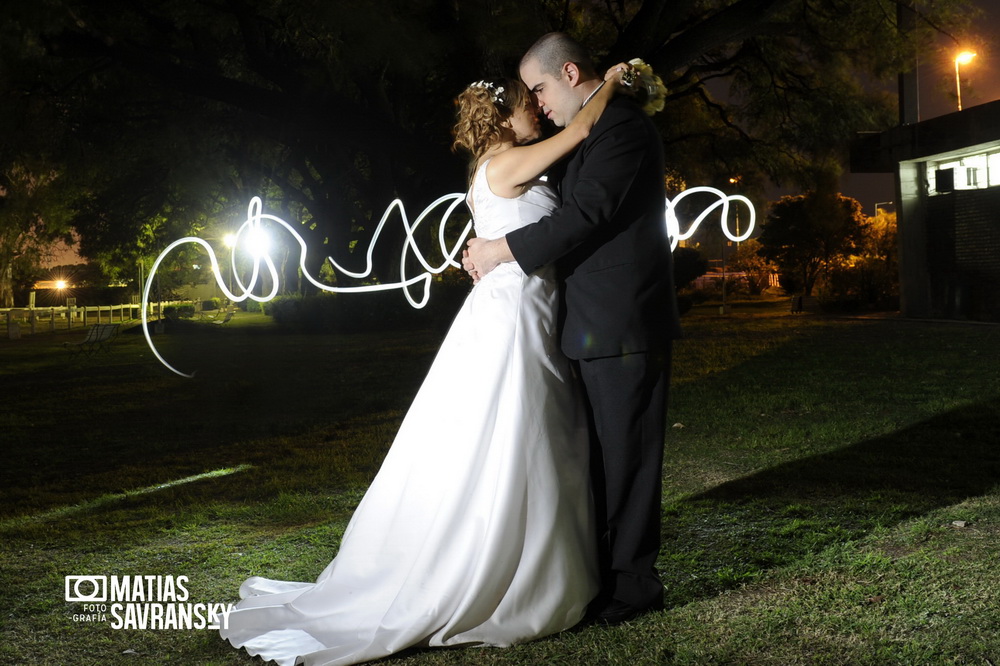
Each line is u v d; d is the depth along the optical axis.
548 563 3.17
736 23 20.67
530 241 3.22
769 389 9.89
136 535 4.90
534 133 3.58
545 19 15.54
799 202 46.66
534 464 3.21
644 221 3.33
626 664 2.93
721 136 32.31
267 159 36.25
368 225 31.47
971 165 21.78
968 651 2.88
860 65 25.50
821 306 29.61
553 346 3.37
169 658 3.20
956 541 4.03
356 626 3.25
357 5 15.16
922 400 8.61
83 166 27.66
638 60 3.45
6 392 14.02
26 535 4.99
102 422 10.16
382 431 8.45
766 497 5.10
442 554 3.18
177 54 21.17
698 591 3.60
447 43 15.23
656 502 3.35
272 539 4.71
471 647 3.13
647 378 3.31
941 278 23.03
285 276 42.44
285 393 12.16
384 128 21.38
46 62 19.66
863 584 3.53
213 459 7.43
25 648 3.32
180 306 44.56
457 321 3.47
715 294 49.16
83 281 76.12
